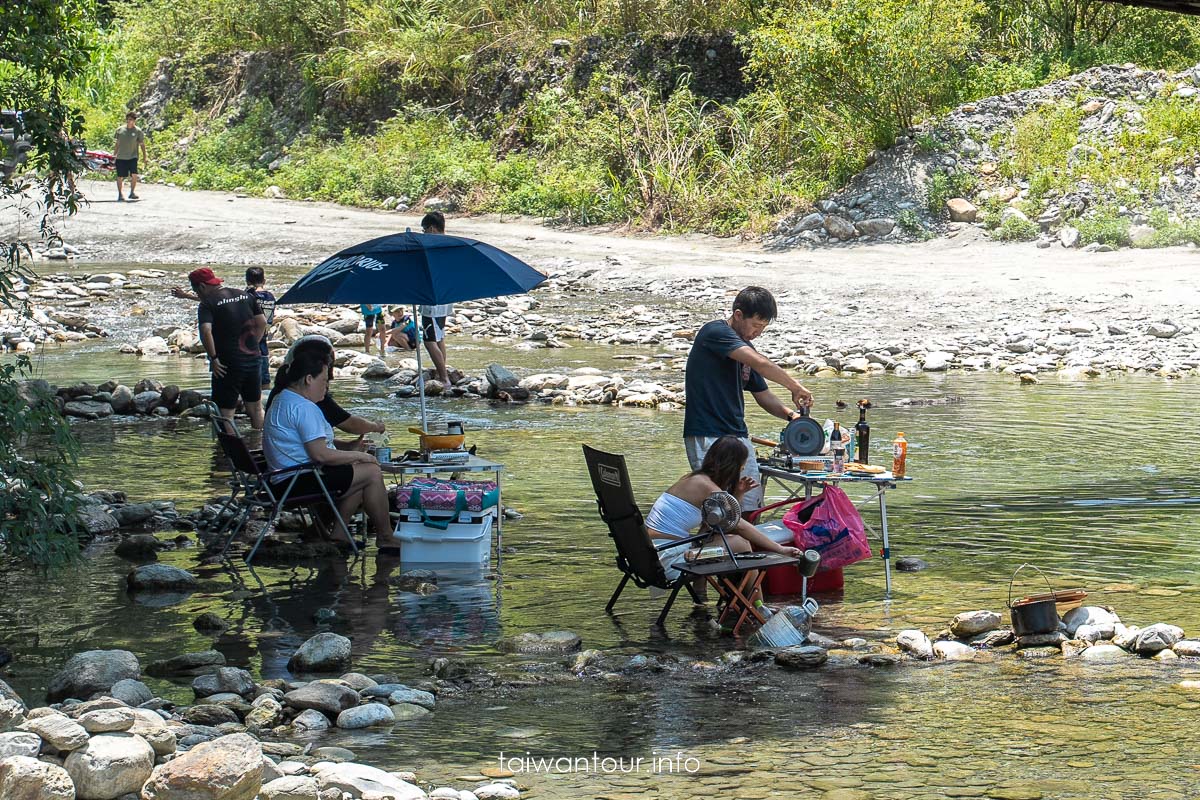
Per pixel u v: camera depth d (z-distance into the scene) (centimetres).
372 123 8662
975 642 1476
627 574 1602
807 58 6109
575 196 6844
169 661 1377
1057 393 3319
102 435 2806
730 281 5212
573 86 7712
